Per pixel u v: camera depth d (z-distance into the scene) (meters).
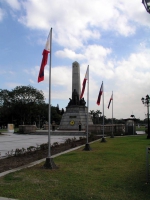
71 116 53.59
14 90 85.31
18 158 13.84
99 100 25.08
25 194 6.75
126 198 6.39
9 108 88.19
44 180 8.33
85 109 55.06
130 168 10.25
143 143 21.98
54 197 6.51
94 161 12.12
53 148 19.12
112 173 9.32
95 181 8.13
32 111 86.25
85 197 6.50
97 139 28.78
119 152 15.41
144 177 8.62
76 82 54.16
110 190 7.10
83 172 9.56
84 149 17.33
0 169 10.56
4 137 36.25
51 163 10.48
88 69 19.92
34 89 86.81
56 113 107.19
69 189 7.21
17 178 8.59
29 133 47.22
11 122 100.62
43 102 88.38
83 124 52.97
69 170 9.97
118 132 40.59
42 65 11.55
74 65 54.00
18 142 26.47
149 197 6.46
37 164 11.43
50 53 11.52
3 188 7.32
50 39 11.67
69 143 23.25
